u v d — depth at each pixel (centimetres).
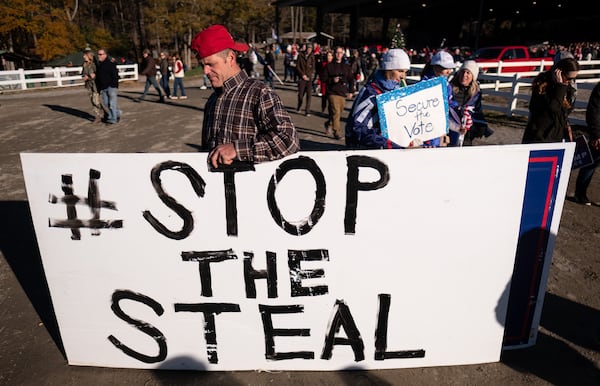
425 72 416
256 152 198
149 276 223
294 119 981
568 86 405
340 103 756
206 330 231
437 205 214
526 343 251
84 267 223
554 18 4462
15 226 443
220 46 204
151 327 231
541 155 212
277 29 5034
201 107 1215
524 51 1556
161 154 206
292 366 237
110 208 214
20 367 243
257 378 233
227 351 234
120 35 4900
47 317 291
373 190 210
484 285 229
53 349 257
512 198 217
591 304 301
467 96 400
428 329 233
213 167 206
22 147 766
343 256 219
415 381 230
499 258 225
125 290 226
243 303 226
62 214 216
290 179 208
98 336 235
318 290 223
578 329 273
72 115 1095
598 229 419
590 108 422
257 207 212
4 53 3197
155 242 218
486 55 1567
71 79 1853
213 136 217
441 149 207
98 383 230
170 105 1259
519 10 4344
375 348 235
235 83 211
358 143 270
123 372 238
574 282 329
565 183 219
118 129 910
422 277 224
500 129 845
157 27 4006
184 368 238
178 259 220
